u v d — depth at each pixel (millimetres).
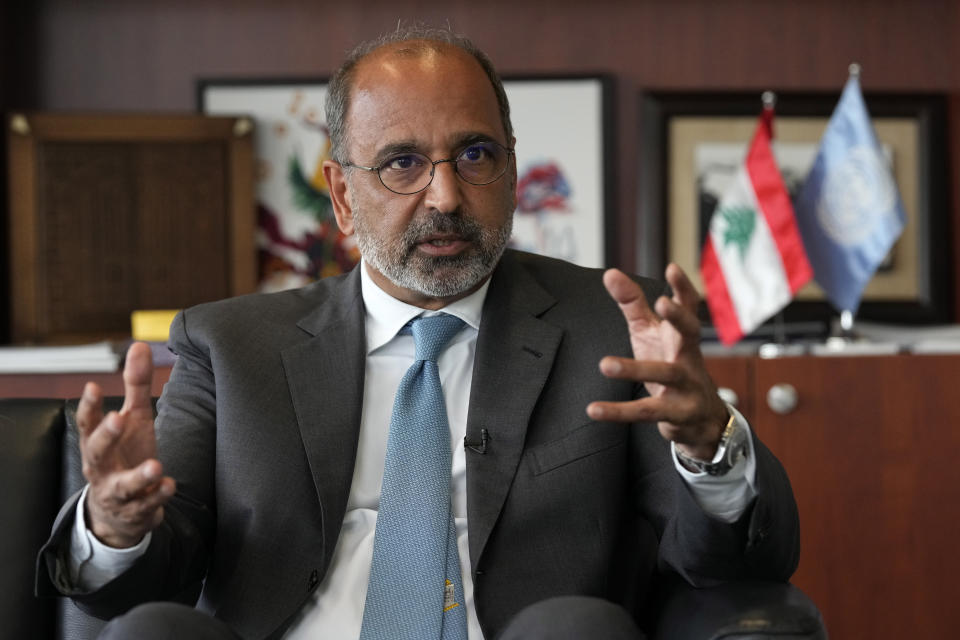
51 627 2248
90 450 1666
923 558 3557
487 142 2135
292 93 4359
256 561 2027
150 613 1604
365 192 2156
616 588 2186
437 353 2182
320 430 2096
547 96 4355
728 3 4375
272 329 2225
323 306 2287
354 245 4363
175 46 4363
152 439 1770
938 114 4344
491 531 2021
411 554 1991
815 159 3885
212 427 2168
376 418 2158
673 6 4371
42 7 4320
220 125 4246
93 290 4211
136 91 4352
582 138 4348
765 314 3742
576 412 2133
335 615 2004
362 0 4371
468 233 2111
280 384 2146
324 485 2051
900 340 3920
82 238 4207
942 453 3570
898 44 4375
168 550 1938
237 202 4258
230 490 2072
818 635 1734
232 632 1671
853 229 3807
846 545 3547
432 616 1942
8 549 2213
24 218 4176
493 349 2178
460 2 4363
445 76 2133
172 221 4234
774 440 3545
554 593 2021
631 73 4379
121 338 4203
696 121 4328
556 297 2299
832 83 4383
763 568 1896
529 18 4371
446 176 2098
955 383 3580
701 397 1730
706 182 4320
